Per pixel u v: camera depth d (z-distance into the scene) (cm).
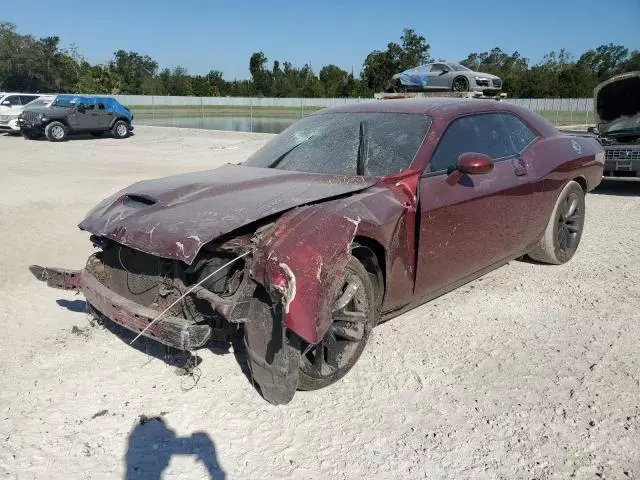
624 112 1024
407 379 354
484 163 381
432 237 387
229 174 410
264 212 318
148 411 325
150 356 390
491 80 1819
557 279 530
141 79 7119
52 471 276
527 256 587
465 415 317
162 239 309
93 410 326
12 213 808
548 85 5203
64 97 2289
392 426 308
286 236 301
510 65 7131
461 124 436
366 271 348
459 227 406
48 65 5684
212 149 1908
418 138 408
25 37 5606
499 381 351
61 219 782
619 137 1012
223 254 322
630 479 265
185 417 319
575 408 321
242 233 319
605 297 482
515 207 463
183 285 328
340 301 326
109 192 998
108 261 381
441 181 395
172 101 4209
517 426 306
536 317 445
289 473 273
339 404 329
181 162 1515
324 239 304
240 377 361
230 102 4022
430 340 406
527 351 388
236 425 311
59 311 468
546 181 498
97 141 2216
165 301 337
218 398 337
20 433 304
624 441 292
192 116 4153
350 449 290
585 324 430
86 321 448
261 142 2173
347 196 352
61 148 1917
